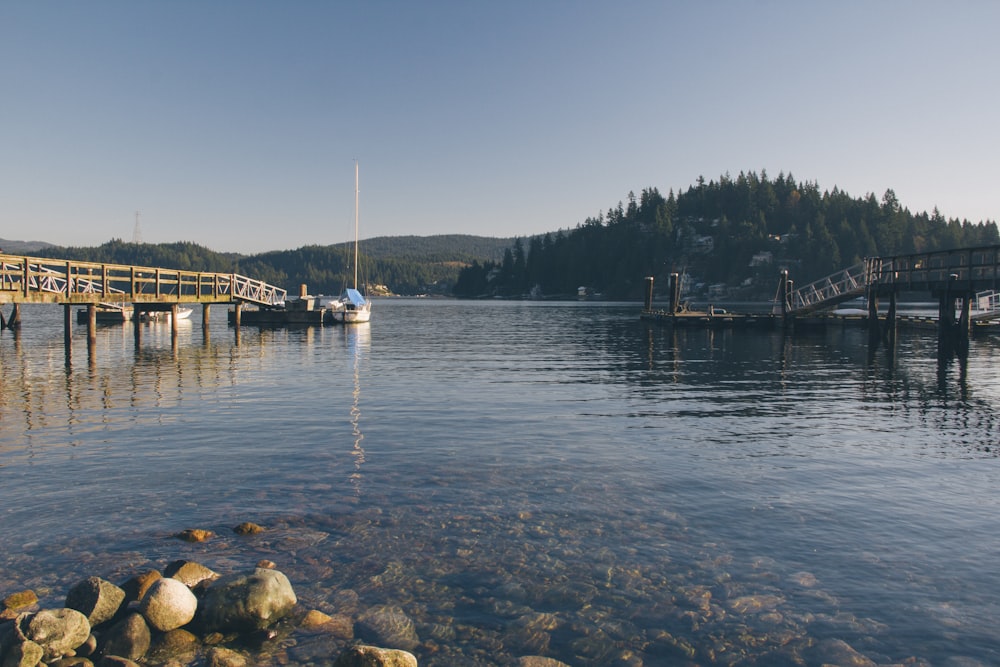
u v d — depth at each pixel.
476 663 5.79
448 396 18.94
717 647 6.02
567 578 7.27
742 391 20.27
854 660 5.81
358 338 42.50
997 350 33.16
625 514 9.09
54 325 50.78
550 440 13.36
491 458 11.89
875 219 171.75
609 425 14.91
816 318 46.12
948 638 6.13
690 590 7.01
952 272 29.50
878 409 17.20
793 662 5.79
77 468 11.05
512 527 8.61
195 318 69.25
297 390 19.81
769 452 12.47
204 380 21.78
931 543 8.18
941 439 13.63
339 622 6.43
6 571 7.27
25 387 19.84
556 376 23.70
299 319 53.22
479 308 128.25
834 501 9.66
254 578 6.61
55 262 25.23
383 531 8.45
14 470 10.91
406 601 6.80
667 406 17.52
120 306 52.06
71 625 5.88
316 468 11.16
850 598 6.84
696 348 35.72
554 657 5.89
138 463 11.39
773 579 7.24
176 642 6.07
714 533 8.45
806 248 163.38
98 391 19.19
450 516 8.97
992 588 7.05
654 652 5.95
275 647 6.05
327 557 7.72
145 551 7.80
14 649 5.59
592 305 153.38
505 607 6.70
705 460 11.86
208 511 9.09
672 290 56.50
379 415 15.89
